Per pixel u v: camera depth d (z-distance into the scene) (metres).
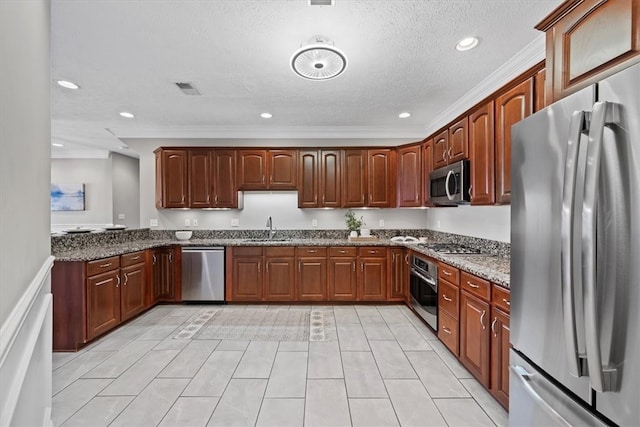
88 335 2.71
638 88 0.83
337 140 4.54
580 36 1.19
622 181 0.87
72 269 2.67
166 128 4.44
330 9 1.86
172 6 1.82
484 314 2.03
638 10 0.96
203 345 2.78
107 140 5.14
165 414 1.85
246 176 4.24
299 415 1.84
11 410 0.81
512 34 2.12
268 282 3.97
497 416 1.84
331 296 3.97
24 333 1.06
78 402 1.96
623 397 0.87
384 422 1.79
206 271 3.96
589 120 0.95
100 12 1.87
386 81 2.87
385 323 3.32
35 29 1.21
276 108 3.61
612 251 0.89
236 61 2.48
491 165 2.41
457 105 3.44
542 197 1.19
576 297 0.99
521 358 1.37
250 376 2.27
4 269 0.88
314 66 2.23
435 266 2.89
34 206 1.21
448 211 3.98
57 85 2.95
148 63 2.52
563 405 1.11
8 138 0.92
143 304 3.58
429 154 3.72
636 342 0.84
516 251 1.37
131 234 4.08
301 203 4.25
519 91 2.08
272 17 1.93
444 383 2.18
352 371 2.34
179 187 4.20
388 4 1.82
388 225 4.63
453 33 2.11
